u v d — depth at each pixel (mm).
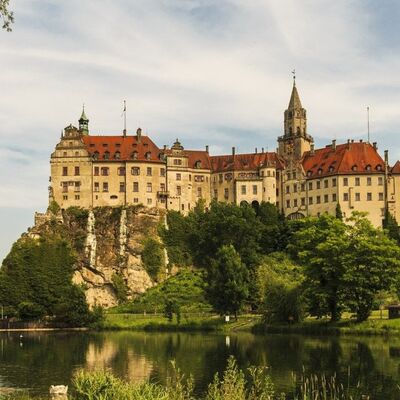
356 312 128000
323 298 122375
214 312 164375
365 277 119000
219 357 95875
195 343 117125
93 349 112625
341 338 112375
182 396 43688
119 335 143500
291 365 85125
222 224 197875
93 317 169625
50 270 195875
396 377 75250
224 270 152500
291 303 129250
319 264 123750
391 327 115250
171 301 165875
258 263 185375
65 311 171250
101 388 42156
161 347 112312
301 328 124062
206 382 75750
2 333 157250
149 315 178125
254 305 161250
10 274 191000
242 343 112312
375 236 125812
